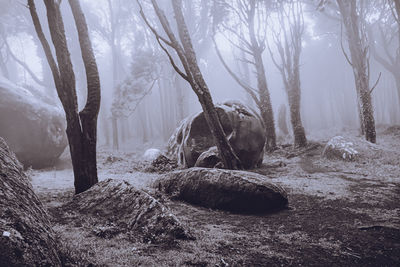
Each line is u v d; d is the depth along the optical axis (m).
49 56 6.36
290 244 3.80
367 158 11.45
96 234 3.66
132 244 3.42
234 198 5.66
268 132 16.69
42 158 13.77
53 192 7.34
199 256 3.18
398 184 7.80
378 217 5.04
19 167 2.90
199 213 5.48
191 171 6.58
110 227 3.85
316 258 3.34
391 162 10.55
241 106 12.34
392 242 3.88
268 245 3.74
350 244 3.81
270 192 5.61
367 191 7.06
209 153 10.59
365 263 3.24
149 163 13.53
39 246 2.12
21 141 12.93
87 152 6.61
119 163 14.91
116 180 5.21
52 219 4.30
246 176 5.95
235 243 3.75
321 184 8.02
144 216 4.00
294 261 3.24
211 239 3.84
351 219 4.97
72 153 6.57
